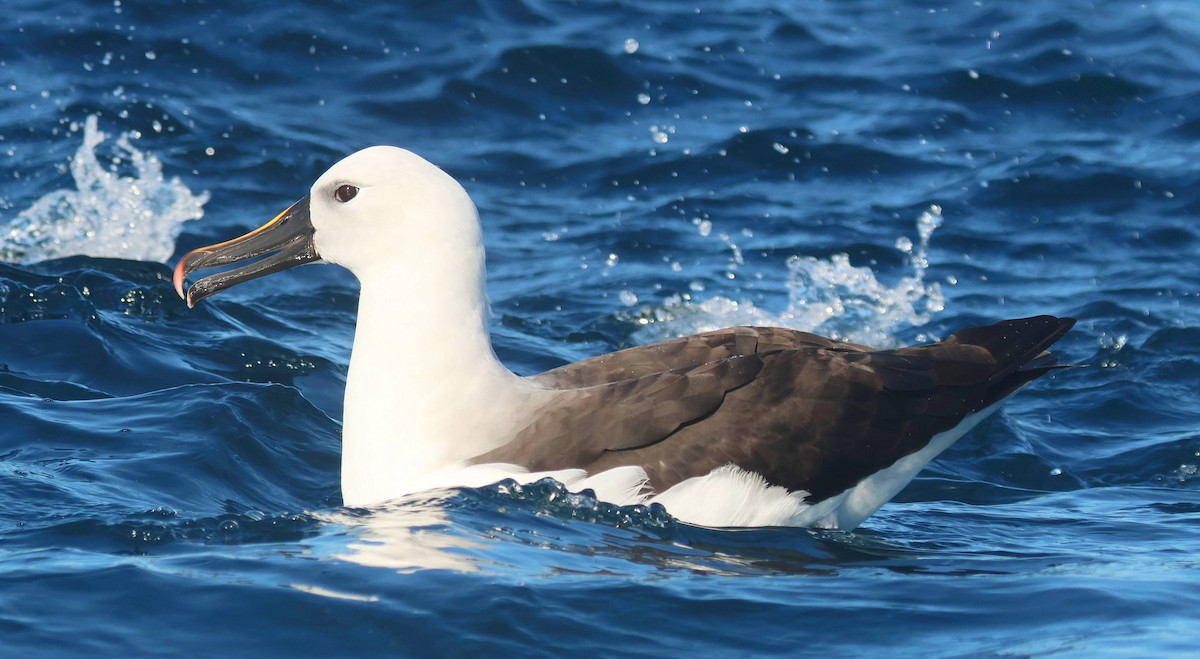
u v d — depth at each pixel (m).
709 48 24.64
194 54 22.80
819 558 10.12
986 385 11.09
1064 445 14.35
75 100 21.11
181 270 11.45
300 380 14.28
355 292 17.53
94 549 9.41
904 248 19.14
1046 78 23.84
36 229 17.73
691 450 10.52
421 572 8.85
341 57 23.30
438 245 10.94
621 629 8.27
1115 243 19.39
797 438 10.68
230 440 12.12
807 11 26.33
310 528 9.88
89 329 14.42
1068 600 8.84
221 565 9.02
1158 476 13.59
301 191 19.77
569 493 10.34
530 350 15.96
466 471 10.53
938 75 24.00
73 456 11.54
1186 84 23.62
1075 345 16.64
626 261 18.67
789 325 17.14
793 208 20.14
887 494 11.16
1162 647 7.99
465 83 22.91
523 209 20.14
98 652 7.80
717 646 8.14
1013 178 20.81
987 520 11.84
